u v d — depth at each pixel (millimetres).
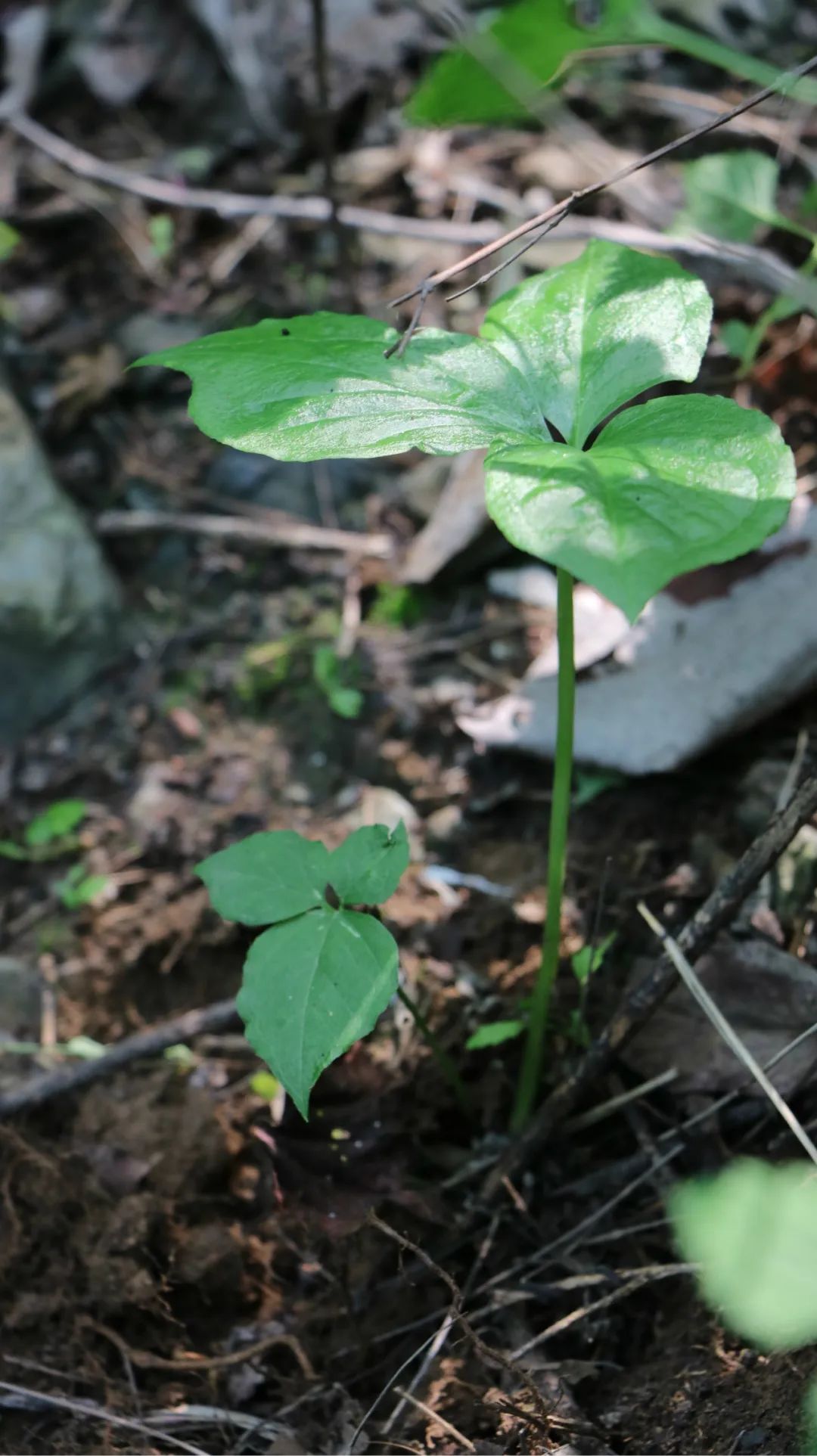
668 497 590
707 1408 649
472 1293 697
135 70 1172
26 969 807
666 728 778
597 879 775
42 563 892
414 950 770
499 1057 742
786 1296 595
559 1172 720
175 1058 765
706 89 1012
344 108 1115
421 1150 729
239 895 670
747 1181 613
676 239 841
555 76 737
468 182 1029
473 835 806
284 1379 693
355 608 889
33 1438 687
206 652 893
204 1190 734
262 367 649
